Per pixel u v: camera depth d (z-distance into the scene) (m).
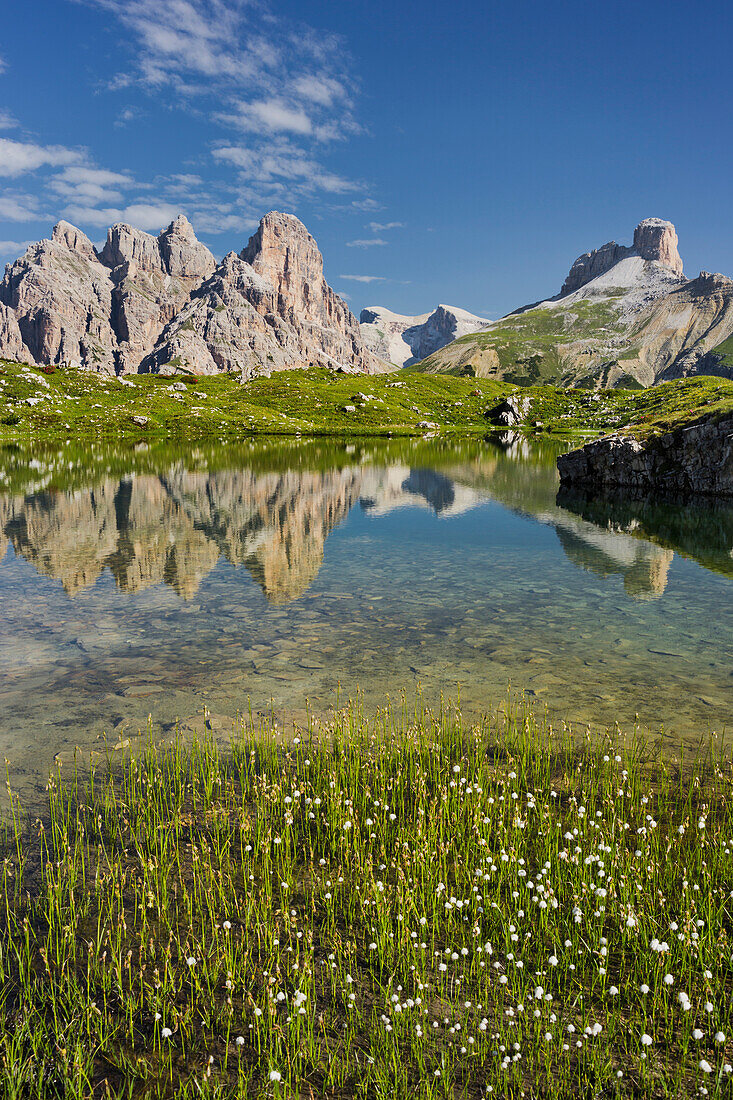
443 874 7.66
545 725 11.87
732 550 30.02
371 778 9.96
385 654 16.02
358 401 190.25
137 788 9.77
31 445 104.81
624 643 16.83
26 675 14.64
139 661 15.56
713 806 9.04
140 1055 5.49
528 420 187.00
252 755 10.37
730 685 13.95
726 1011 5.84
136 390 173.12
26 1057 5.42
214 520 37.34
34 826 8.80
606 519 39.59
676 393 182.25
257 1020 5.70
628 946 6.66
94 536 32.06
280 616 19.23
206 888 7.57
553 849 7.96
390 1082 5.28
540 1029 5.67
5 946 6.66
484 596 21.56
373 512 41.75
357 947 6.77
